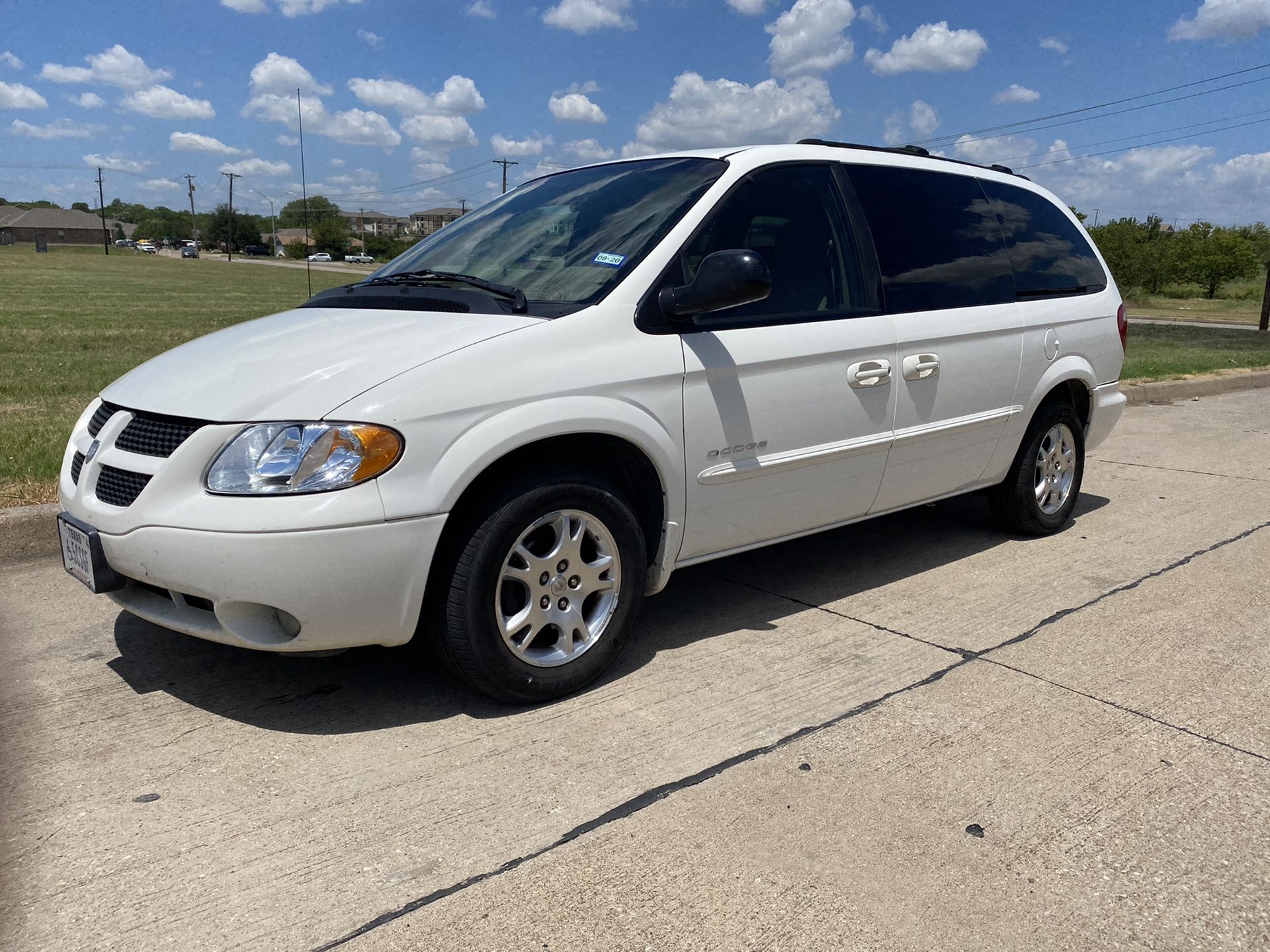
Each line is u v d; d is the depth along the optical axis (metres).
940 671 3.55
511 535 3.01
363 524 2.76
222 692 3.30
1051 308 4.94
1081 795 2.73
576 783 2.76
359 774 2.79
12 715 3.12
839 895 2.29
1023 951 2.12
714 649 3.73
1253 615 4.17
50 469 5.35
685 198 3.65
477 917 2.20
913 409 4.19
